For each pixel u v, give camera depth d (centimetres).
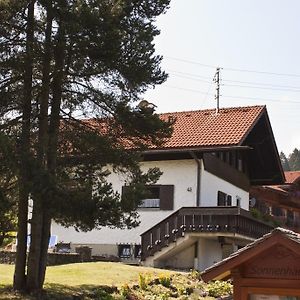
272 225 3034
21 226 1573
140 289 1767
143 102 1648
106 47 1498
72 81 1614
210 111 3183
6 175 1443
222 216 2470
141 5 1678
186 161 2814
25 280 1557
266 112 3195
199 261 2541
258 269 952
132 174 1625
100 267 2027
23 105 1557
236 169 3366
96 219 1414
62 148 1599
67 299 1530
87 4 1495
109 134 1662
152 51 1602
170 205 2792
